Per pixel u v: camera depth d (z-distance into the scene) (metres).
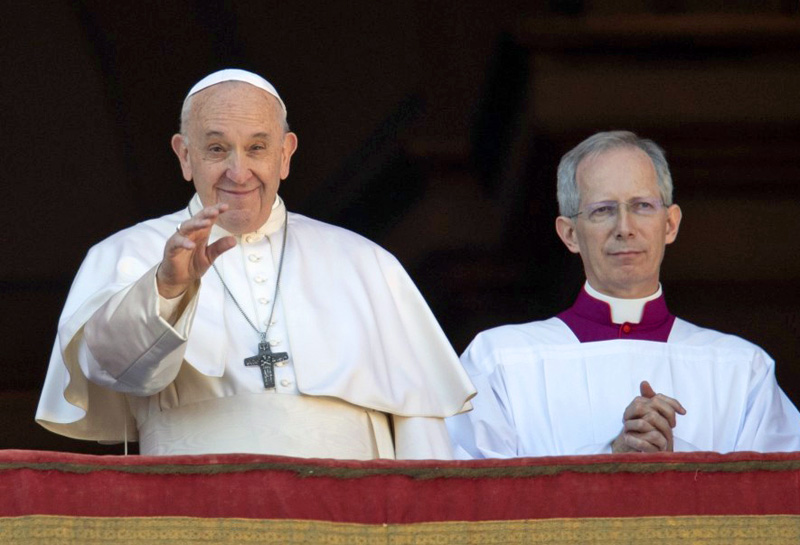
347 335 18.62
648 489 15.88
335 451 17.81
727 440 21.86
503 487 15.78
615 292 22.92
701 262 33.16
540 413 22.14
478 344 23.08
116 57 32.53
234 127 18.28
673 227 23.22
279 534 15.36
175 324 16.39
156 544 15.18
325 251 19.59
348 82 32.84
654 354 22.53
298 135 32.97
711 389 22.28
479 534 15.63
